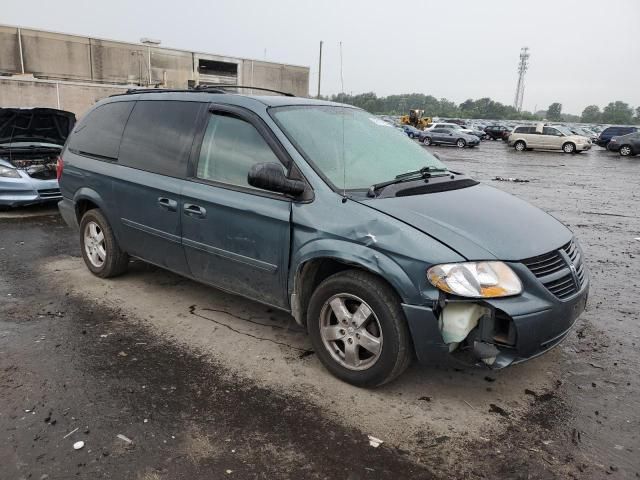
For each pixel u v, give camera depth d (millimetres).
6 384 3322
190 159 4125
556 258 3240
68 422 2949
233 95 4078
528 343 2967
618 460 2752
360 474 2611
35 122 8805
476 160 26109
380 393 3326
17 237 6965
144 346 3891
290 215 3426
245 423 2986
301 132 3738
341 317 3350
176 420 2996
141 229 4559
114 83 39719
